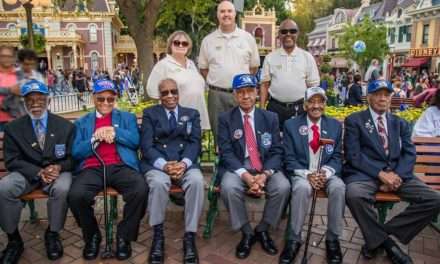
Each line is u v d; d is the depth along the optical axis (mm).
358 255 3350
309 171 3475
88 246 3297
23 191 3283
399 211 4188
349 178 3486
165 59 4262
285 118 4469
